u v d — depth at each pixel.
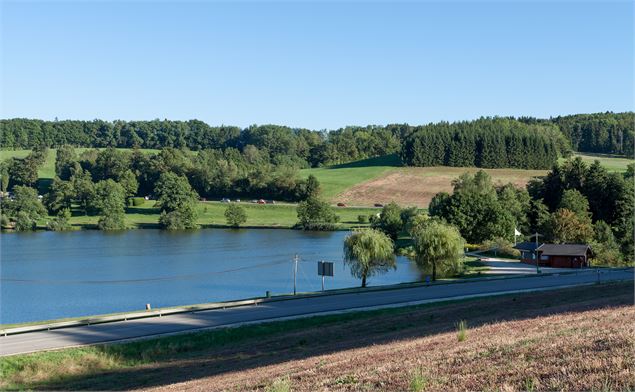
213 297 77.38
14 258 115.25
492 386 16.69
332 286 85.12
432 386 17.75
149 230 171.62
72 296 78.88
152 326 51.75
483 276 88.12
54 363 40.97
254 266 103.94
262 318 54.38
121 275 95.25
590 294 49.72
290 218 192.62
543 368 17.69
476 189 151.38
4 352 43.09
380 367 21.92
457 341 26.45
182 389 26.98
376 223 159.62
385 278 92.81
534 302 48.47
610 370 16.27
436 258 87.56
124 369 40.50
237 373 30.86
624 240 115.31
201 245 134.62
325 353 34.25
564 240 113.56
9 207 179.12
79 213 197.38
